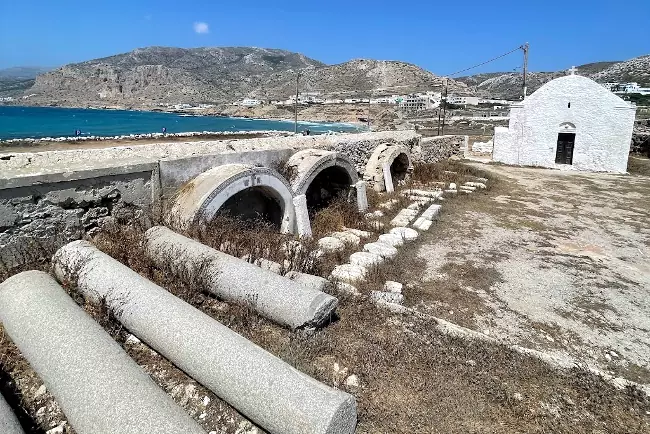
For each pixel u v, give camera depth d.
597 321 6.18
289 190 8.70
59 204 5.89
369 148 14.17
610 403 4.18
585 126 20.88
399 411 3.80
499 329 5.80
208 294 5.48
